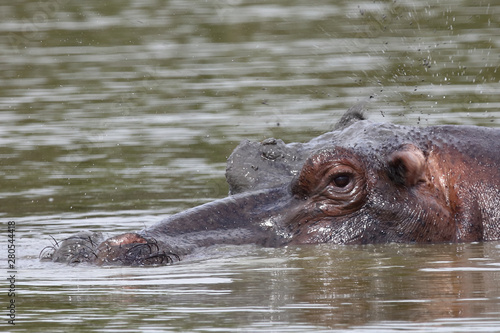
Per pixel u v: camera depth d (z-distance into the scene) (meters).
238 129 64.31
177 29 101.62
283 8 105.25
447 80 74.94
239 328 24.05
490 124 59.69
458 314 24.94
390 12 93.56
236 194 36.06
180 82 81.75
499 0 94.69
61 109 74.62
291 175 36.75
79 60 93.06
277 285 28.94
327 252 33.72
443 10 93.00
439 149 36.81
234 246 33.78
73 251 34.28
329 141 37.78
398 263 31.97
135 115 71.25
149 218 44.88
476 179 36.50
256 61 87.75
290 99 72.62
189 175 54.34
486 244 35.19
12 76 87.88
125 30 102.31
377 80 76.31
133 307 26.64
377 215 35.03
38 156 60.72
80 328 24.56
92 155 60.06
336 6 103.25
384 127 37.16
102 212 46.59
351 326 23.94
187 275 30.62
